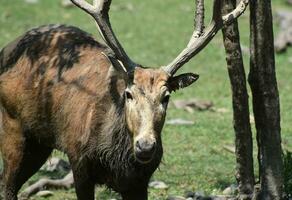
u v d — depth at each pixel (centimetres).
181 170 1575
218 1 1109
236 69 1248
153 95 1027
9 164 1241
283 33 2592
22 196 1418
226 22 1116
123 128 1085
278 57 2486
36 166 1262
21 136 1228
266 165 1239
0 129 1246
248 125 1267
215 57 2477
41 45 1220
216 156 1661
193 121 1895
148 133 1010
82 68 1161
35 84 1197
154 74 1045
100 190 1447
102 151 1107
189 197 1404
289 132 1791
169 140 1755
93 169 1134
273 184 1239
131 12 2994
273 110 1227
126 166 1095
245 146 1270
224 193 1427
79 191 1145
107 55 1084
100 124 1106
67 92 1158
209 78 2281
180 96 2123
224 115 1964
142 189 1128
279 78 2283
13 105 1223
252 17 1217
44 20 2842
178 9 3058
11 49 1248
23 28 2742
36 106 1195
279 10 2862
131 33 2742
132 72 1052
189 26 2844
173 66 1080
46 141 1211
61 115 1162
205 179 1526
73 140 1141
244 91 1256
